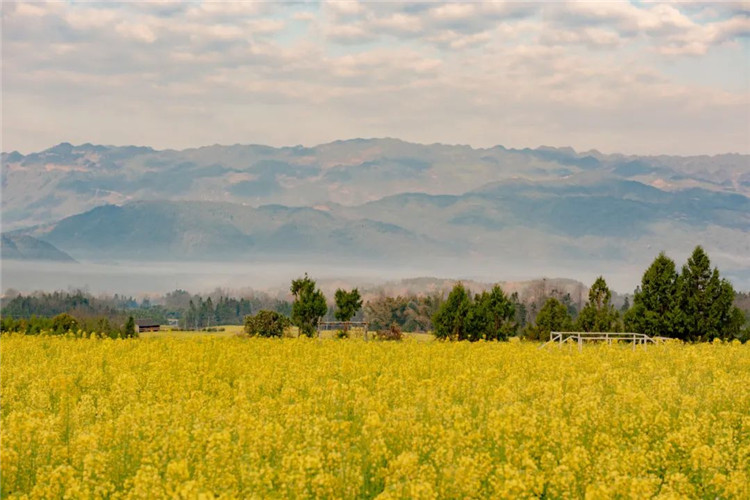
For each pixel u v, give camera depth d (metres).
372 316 165.50
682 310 74.00
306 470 18.12
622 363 45.25
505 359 44.91
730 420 25.64
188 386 33.50
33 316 95.56
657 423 24.23
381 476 18.70
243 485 18.17
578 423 23.44
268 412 25.55
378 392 29.97
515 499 16.97
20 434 20.59
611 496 16.86
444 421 24.67
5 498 18.02
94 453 19.73
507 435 21.38
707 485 19.05
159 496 16.44
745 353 48.75
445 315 87.06
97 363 41.72
